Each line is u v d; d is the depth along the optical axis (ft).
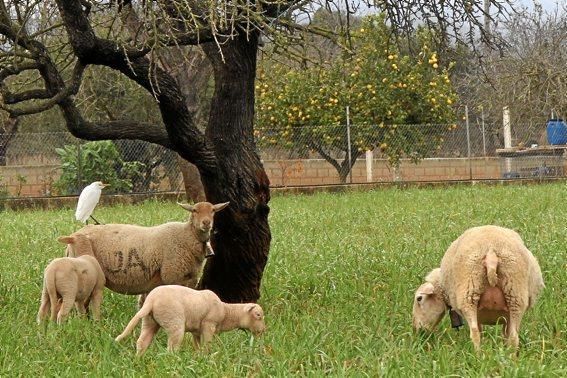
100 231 37.04
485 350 26.07
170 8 34.99
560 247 48.19
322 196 88.22
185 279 36.65
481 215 67.77
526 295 27.53
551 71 90.38
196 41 33.37
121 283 36.78
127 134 35.76
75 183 88.22
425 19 41.16
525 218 64.03
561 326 30.76
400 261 46.14
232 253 37.50
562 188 87.66
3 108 31.68
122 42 31.42
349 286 40.50
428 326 30.14
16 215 78.33
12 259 51.08
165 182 90.58
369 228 63.41
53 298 34.12
